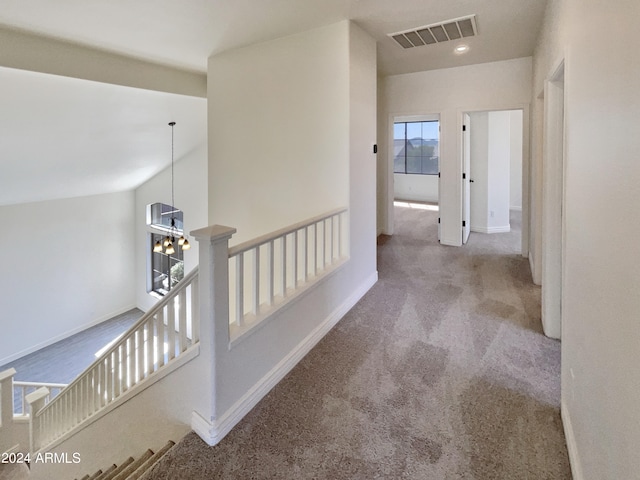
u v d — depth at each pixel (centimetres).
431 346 279
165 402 216
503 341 284
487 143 674
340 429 196
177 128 554
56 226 745
